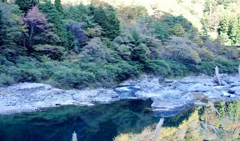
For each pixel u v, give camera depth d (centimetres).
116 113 1888
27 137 1284
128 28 3709
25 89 1980
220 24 6281
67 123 1570
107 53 2883
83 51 2781
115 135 1387
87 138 1327
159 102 2106
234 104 1864
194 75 3888
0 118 1576
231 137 434
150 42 3616
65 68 2391
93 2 4784
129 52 3075
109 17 3331
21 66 2238
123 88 2738
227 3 7619
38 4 2658
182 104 2138
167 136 1309
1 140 1219
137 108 2056
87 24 3150
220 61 4262
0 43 2270
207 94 2597
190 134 1288
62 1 4444
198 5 7588
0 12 2120
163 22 4762
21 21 2336
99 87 2544
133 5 5303
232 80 3222
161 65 3422
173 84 3109
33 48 2538
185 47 3862
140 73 3198
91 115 1786
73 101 2062
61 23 2767
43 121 1571
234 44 5772
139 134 1400
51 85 2209
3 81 1945
